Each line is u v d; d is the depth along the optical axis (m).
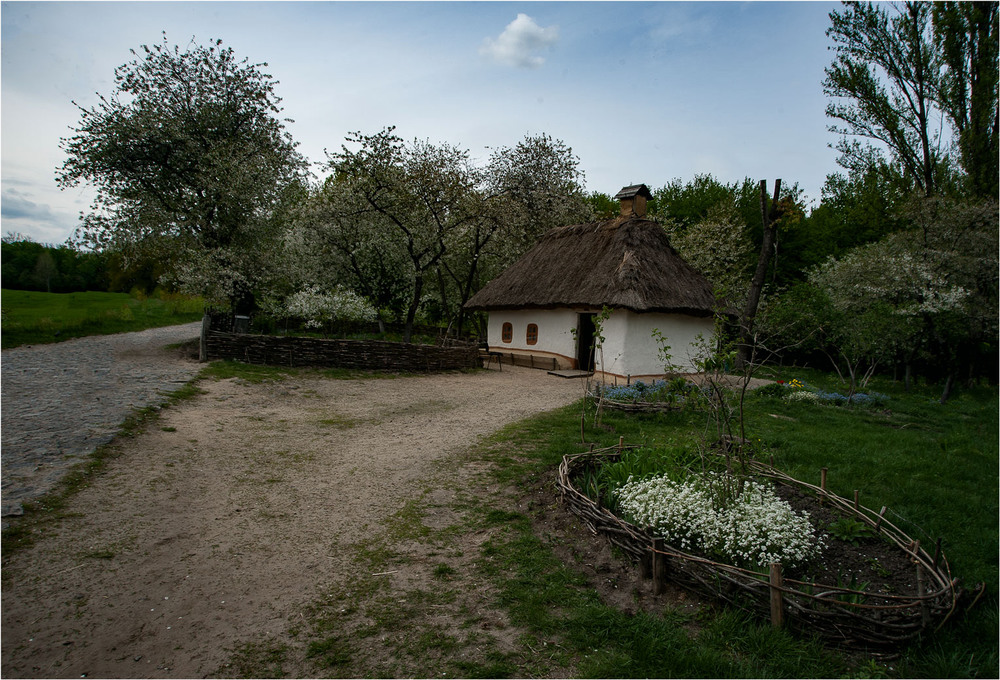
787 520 4.17
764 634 3.14
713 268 23.73
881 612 3.23
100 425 6.75
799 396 11.85
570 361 16.03
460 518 4.92
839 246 28.14
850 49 19.14
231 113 16.20
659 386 11.27
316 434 7.61
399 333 21.94
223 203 15.27
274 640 3.14
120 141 14.55
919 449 7.58
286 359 12.84
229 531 4.50
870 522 4.56
